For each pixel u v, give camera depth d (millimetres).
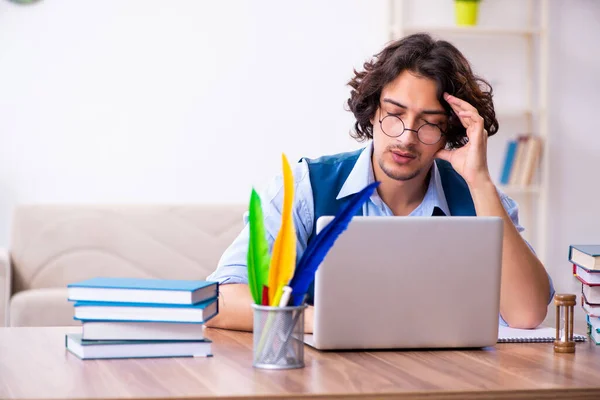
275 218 1939
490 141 4453
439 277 1412
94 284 1325
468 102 1896
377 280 1387
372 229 1378
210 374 1189
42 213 3648
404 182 1960
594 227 4562
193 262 3676
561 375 1235
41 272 3600
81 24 3939
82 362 1271
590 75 4531
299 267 1261
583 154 4543
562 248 4543
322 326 1379
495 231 1427
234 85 4109
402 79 1828
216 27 4086
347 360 1325
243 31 4113
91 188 3967
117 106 3988
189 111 4070
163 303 1307
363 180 1954
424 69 1817
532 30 4273
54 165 3922
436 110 1835
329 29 4191
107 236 3652
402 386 1136
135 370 1212
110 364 1257
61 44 3918
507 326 1732
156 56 4027
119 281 1401
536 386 1151
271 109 4152
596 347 1510
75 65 3936
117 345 1303
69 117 3936
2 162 3867
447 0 4352
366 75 1923
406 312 1405
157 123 4035
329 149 4211
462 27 4168
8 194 3875
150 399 1041
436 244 1403
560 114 4516
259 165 4148
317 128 4195
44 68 3900
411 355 1384
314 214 1962
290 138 4176
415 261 1399
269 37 4141
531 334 1616
